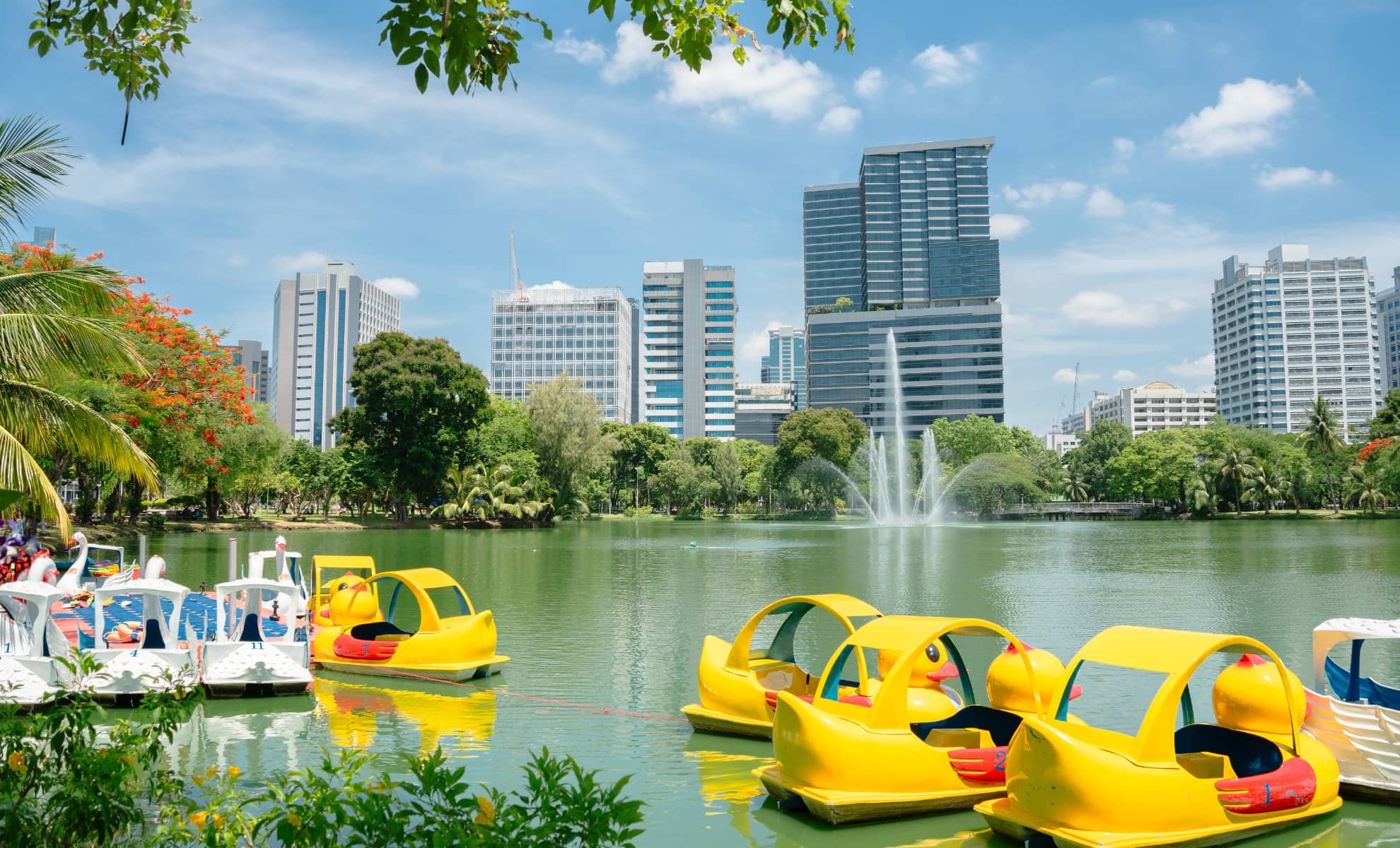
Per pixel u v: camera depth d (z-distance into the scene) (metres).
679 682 15.60
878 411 190.88
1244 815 8.22
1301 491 108.81
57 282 15.44
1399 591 27.95
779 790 9.35
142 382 34.12
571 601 26.69
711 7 6.46
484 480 76.75
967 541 57.88
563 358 190.25
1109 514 114.31
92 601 20.78
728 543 55.78
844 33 6.43
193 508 77.44
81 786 5.26
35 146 13.30
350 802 4.61
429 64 5.55
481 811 4.33
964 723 10.17
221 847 4.94
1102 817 7.68
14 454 14.30
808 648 18.97
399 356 77.06
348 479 73.94
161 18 8.37
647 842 8.39
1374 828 8.67
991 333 187.62
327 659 16.53
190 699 6.18
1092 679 15.53
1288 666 16.44
